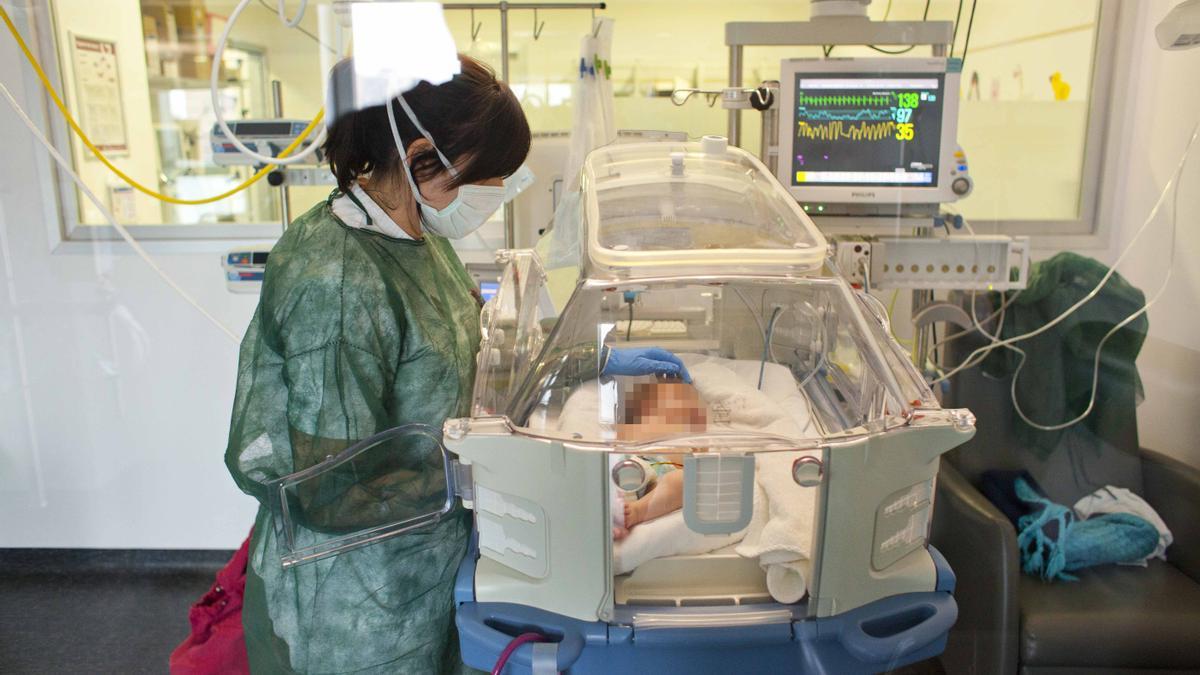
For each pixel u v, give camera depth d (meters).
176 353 2.23
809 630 0.88
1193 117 1.66
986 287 1.60
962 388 1.79
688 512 0.84
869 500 0.87
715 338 1.33
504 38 1.93
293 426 0.94
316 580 1.02
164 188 2.35
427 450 1.03
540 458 0.85
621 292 1.18
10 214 2.12
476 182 1.05
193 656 1.36
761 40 1.65
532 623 0.89
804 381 1.30
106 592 2.21
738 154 1.51
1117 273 1.79
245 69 1.90
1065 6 1.89
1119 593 1.57
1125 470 1.75
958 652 1.60
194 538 2.35
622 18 1.99
